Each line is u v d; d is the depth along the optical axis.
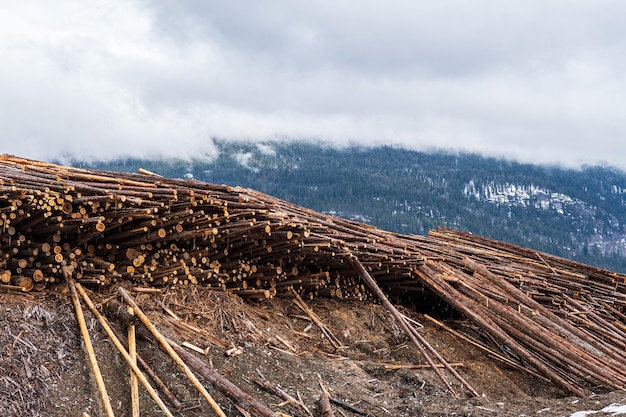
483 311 11.05
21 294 7.55
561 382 10.06
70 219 7.87
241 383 7.55
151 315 8.01
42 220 7.81
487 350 11.30
